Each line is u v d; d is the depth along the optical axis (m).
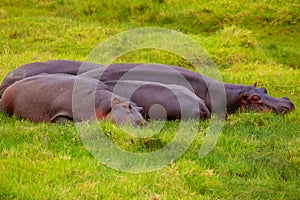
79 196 19.31
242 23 57.34
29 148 22.45
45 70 32.47
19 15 58.19
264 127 28.05
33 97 27.77
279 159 23.58
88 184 20.02
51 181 20.22
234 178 21.98
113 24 56.88
